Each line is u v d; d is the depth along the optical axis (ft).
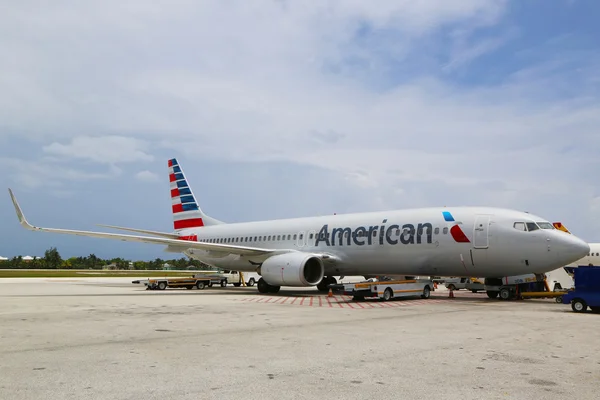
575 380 21.97
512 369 24.09
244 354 27.58
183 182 125.70
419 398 18.98
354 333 36.01
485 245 68.49
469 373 23.18
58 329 37.93
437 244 72.33
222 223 116.88
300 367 24.26
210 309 55.42
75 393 19.36
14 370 23.44
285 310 54.39
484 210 71.51
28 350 28.71
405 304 63.67
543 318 46.80
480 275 71.97
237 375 22.50
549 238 65.10
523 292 73.56
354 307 58.70
